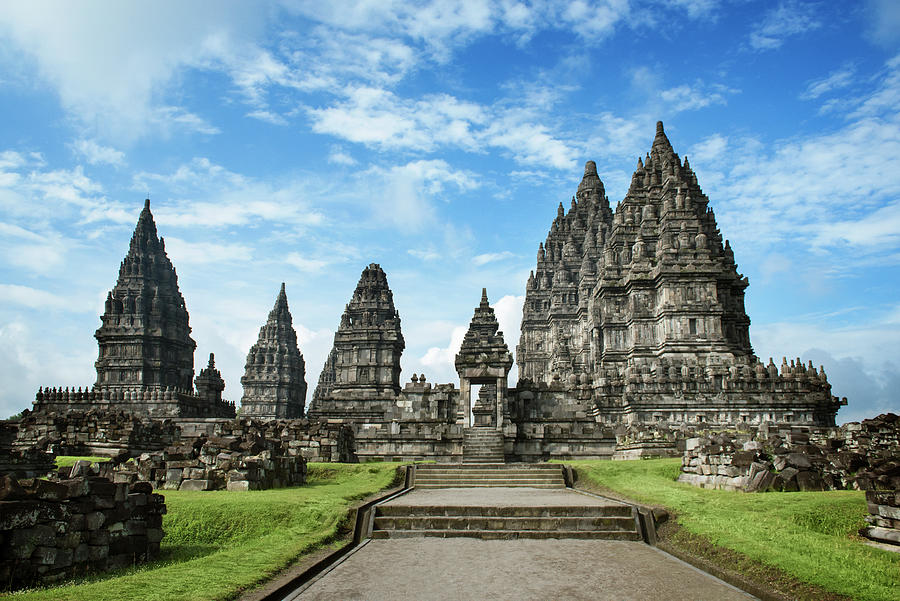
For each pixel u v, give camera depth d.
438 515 21.47
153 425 44.94
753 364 67.44
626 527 20.34
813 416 57.97
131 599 12.72
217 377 97.06
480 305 76.00
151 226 101.25
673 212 74.62
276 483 28.91
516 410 48.69
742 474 24.95
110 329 92.56
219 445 28.98
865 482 21.00
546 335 118.00
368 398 88.88
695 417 58.19
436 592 14.28
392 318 97.38
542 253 123.81
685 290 69.25
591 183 125.56
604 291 77.88
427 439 46.06
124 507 16.86
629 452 41.38
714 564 16.11
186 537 19.81
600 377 64.38
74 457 38.69
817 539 16.89
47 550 14.57
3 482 14.27
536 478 31.80
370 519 21.02
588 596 13.98
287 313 141.62
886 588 13.19
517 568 16.25
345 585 14.81
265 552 16.94
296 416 137.25
